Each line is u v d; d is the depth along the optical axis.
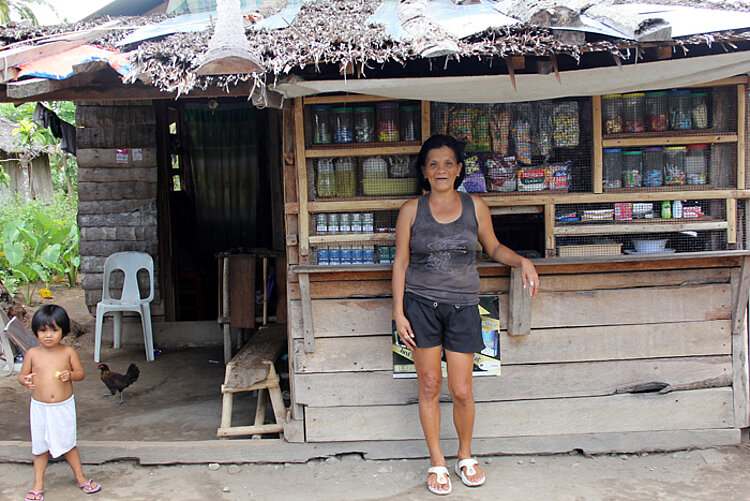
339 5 3.79
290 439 3.42
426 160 2.96
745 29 2.64
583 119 3.51
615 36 2.52
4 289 6.30
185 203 6.70
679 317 3.43
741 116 3.39
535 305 3.38
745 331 3.47
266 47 2.69
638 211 3.50
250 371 3.66
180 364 5.62
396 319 2.96
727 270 3.43
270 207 6.75
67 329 3.09
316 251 3.48
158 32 3.24
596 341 3.42
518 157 3.47
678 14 2.90
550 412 3.44
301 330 3.40
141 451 3.42
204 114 6.59
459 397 3.01
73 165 13.77
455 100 3.15
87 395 4.77
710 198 3.45
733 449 3.46
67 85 2.85
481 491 3.06
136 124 5.90
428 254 2.94
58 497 3.07
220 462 3.42
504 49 2.60
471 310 2.96
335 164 3.48
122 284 5.96
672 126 3.48
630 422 3.46
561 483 3.13
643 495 3.00
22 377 2.98
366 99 3.31
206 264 6.80
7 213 10.15
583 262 3.23
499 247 3.08
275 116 6.18
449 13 3.20
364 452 3.43
